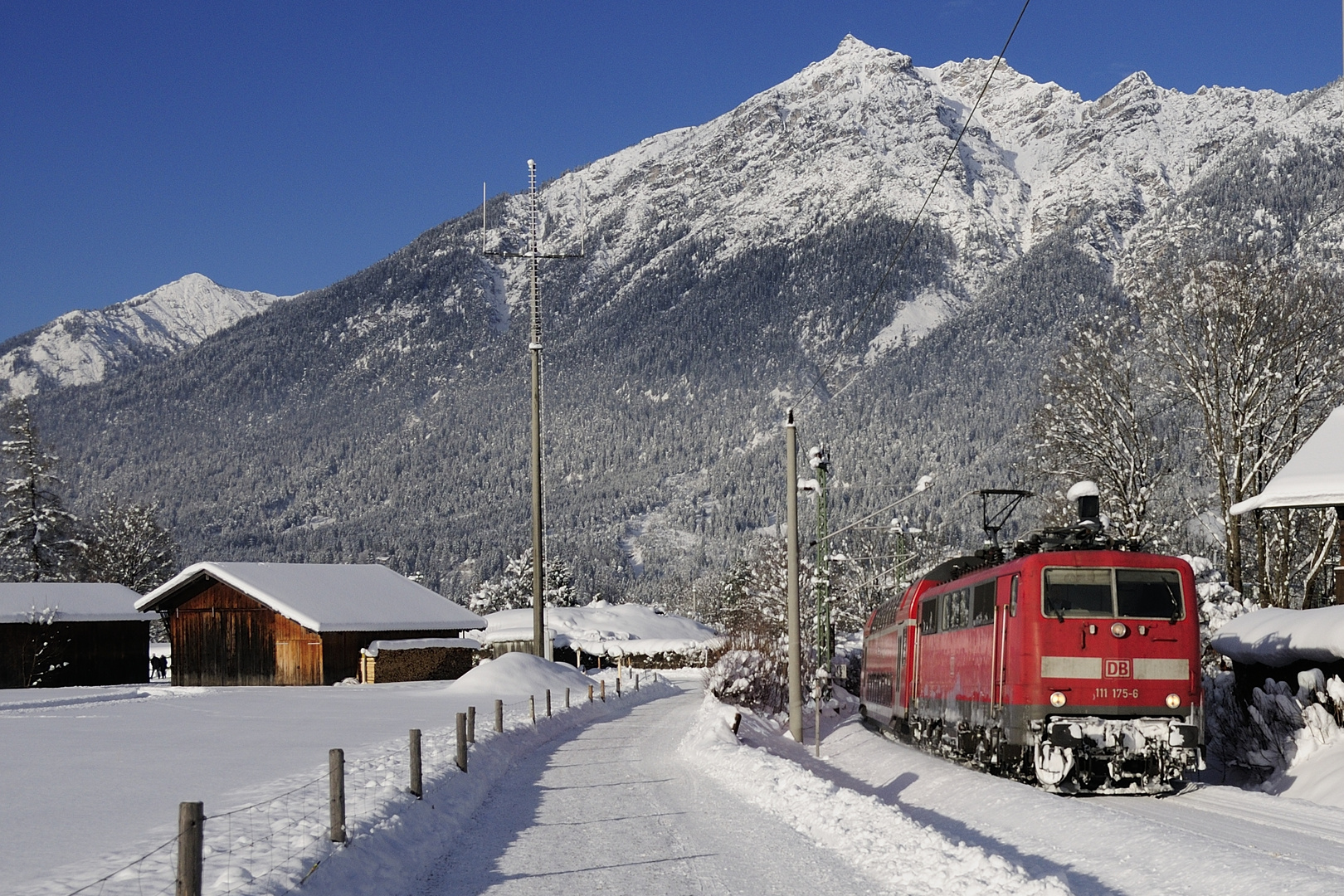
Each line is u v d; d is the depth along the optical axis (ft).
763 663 142.51
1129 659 66.08
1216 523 148.77
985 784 63.16
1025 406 160.04
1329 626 75.72
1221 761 83.05
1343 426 89.51
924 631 95.61
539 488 171.01
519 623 319.27
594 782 69.72
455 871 41.86
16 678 199.11
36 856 38.81
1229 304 130.93
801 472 631.15
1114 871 39.29
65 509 277.64
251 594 189.47
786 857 42.55
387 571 228.63
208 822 44.21
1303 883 34.09
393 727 97.14
